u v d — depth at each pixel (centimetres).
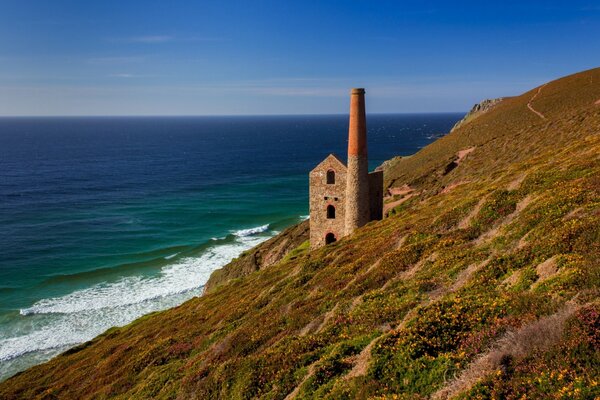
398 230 3384
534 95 12712
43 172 18575
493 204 2734
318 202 5325
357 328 1886
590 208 1975
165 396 2170
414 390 1270
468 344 1356
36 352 5044
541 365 1077
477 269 1939
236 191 15062
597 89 9988
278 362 1855
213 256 8431
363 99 4684
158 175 18338
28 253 8394
